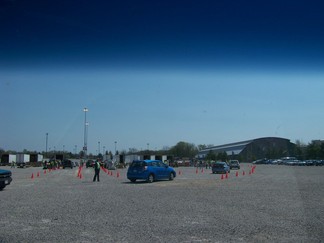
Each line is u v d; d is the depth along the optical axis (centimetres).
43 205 1441
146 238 881
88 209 1331
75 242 843
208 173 4816
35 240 861
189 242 843
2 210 1309
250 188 2225
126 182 2886
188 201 1561
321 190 2056
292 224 1047
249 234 923
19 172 5209
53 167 6725
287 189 2136
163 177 3005
